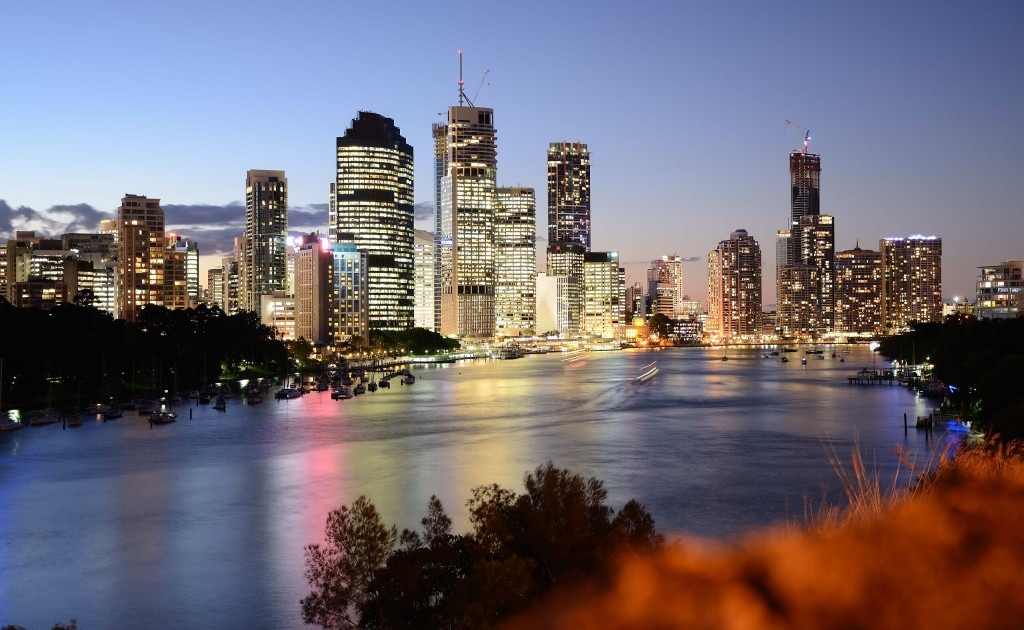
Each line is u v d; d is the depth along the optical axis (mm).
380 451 143000
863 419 180375
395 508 98938
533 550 41281
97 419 190000
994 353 161500
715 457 132625
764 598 17312
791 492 104438
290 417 197000
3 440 157375
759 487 107812
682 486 109062
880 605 16531
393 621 39938
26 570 76812
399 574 40219
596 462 129000
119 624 64000
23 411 195875
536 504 42719
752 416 191500
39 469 126812
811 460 127688
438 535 43594
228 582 72750
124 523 93125
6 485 114562
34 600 69188
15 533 89125
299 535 87375
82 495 107875
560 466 125562
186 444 152000
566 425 178875
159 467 128000
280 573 74875
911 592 16406
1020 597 16125
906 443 141000
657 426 175000
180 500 104562
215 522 93250
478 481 115062
